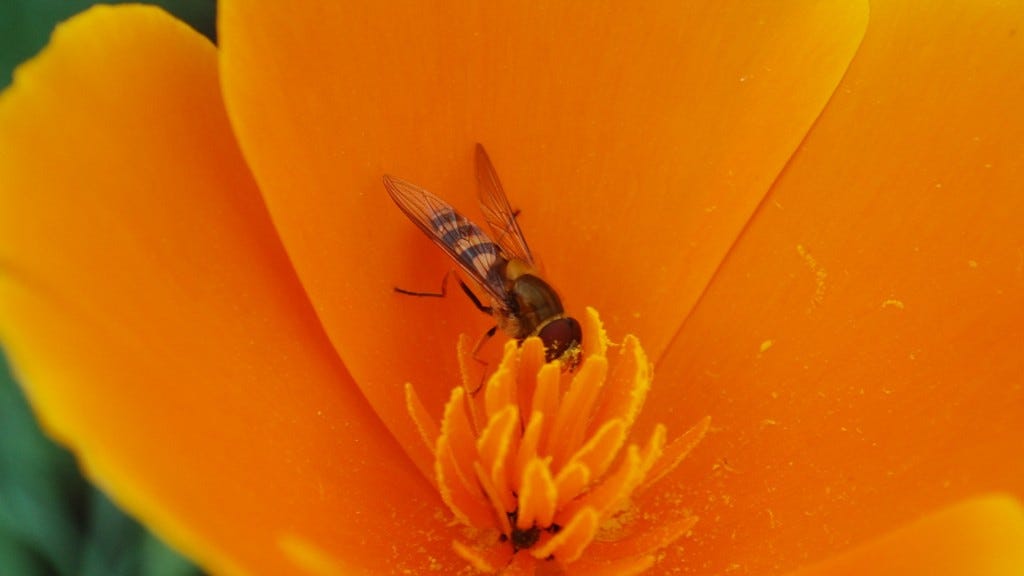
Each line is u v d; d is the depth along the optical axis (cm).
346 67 10
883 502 10
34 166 9
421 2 10
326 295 10
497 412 10
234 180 10
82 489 13
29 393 9
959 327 10
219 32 10
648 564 10
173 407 9
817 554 10
